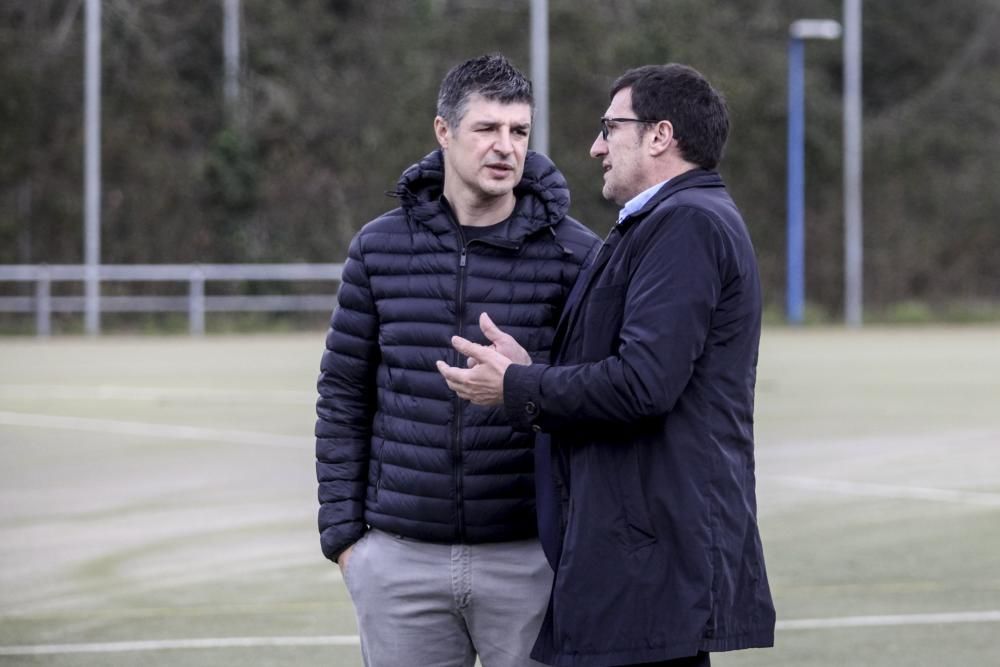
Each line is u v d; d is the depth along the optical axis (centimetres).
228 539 2491
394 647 1198
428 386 1177
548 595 1183
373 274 1206
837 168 10050
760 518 2677
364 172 9288
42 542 2467
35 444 3556
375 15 10319
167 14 9875
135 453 3419
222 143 8862
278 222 8969
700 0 10156
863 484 3044
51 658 1770
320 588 2148
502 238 1180
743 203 9806
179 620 1961
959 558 2347
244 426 3888
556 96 9569
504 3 10231
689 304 1048
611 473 1072
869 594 2106
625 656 1060
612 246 1113
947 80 11319
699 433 1067
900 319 9475
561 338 1140
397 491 1184
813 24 8756
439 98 1191
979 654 1791
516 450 1170
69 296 8350
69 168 8688
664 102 1116
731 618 1072
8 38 8812
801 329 8606
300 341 7300
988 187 10288
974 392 4791
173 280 8362
